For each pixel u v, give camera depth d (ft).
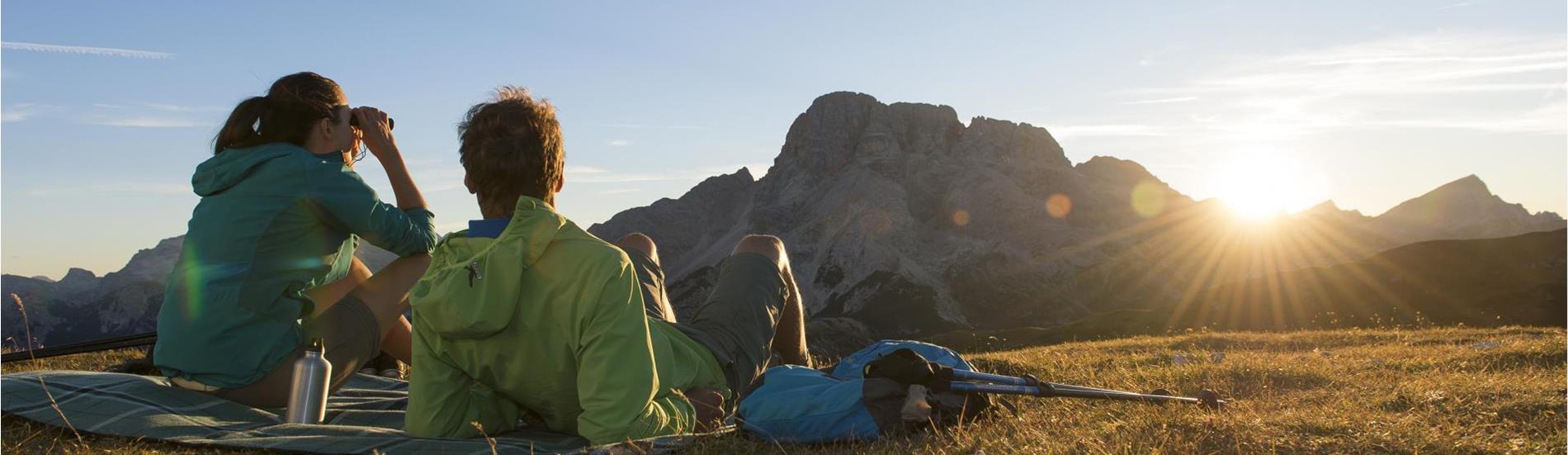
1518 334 63.77
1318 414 16.02
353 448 13.58
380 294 17.56
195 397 15.96
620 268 13.92
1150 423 15.44
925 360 15.71
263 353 16.10
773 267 17.88
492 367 14.42
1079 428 15.66
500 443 14.26
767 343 17.22
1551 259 378.53
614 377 13.60
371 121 17.83
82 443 13.62
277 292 16.24
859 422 14.73
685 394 15.37
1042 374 30.12
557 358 14.08
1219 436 14.28
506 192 13.89
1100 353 46.85
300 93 16.78
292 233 16.28
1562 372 27.86
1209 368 28.19
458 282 13.30
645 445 13.21
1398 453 13.28
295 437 14.30
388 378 21.70
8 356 17.66
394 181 17.99
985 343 208.85
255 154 16.16
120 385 15.92
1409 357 38.75
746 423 14.67
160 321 16.22
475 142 13.93
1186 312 376.07
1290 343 60.70
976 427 15.20
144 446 13.74
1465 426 15.33
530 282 13.87
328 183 16.33
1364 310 363.76
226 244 15.81
